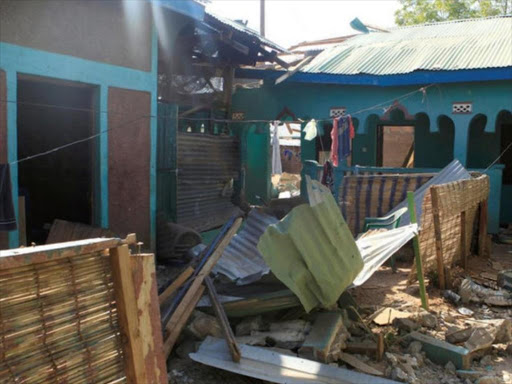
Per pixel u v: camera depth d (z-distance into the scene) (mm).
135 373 2574
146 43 8047
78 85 7160
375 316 6020
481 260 9438
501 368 5035
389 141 15664
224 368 4379
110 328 2516
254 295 5828
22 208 6398
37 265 2197
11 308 2105
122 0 7426
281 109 13359
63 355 2291
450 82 11109
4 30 5988
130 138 7879
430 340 5246
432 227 7375
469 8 27266
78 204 8445
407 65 11758
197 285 5180
